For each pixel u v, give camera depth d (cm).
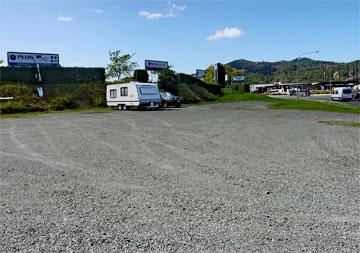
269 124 1641
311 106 3111
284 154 870
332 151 907
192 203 491
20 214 459
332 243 351
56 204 498
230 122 1753
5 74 3406
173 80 4519
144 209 469
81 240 372
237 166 732
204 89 5059
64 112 2848
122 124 1705
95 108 3369
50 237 382
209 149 955
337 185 574
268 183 591
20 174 690
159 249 346
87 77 3994
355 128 1448
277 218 425
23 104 3003
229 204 483
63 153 920
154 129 1461
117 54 4788
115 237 379
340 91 4538
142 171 697
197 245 353
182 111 2717
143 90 2969
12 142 1139
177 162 783
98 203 499
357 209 454
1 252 347
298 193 530
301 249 338
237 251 338
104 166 750
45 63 3700
